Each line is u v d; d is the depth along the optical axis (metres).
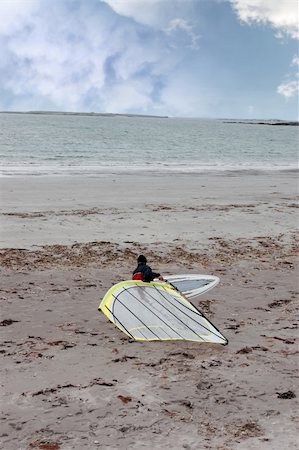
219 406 6.06
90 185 26.23
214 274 12.34
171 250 14.23
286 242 15.77
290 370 7.19
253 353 7.80
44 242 14.41
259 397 6.32
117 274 12.05
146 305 9.09
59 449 5.05
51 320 8.98
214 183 29.55
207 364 7.30
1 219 16.94
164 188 26.34
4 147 54.88
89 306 9.84
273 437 5.40
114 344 8.01
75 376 6.75
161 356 7.57
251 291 11.15
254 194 25.61
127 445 5.18
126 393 6.30
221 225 17.61
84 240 14.84
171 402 6.11
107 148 60.34
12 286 10.76
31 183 25.97
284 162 51.31
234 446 5.20
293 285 11.70
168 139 90.19
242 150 69.31
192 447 5.16
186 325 8.59
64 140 72.88
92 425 5.53
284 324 9.20
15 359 7.25
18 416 5.66
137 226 16.91
